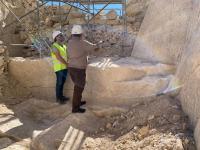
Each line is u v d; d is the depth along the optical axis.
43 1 5.39
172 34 4.29
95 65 4.21
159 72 4.05
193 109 3.28
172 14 4.40
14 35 5.59
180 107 3.59
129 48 5.09
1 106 4.30
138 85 3.97
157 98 3.83
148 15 4.82
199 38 3.50
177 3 4.39
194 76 3.37
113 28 5.39
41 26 5.71
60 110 4.20
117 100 4.04
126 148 3.26
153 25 4.63
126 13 5.43
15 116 4.14
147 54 4.54
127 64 4.21
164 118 3.46
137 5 5.40
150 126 3.43
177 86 3.75
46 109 4.31
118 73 4.05
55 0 5.25
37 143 3.57
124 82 4.02
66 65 4.25
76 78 3.94
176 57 4.12
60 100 4.32
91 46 3.95
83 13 5.67
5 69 4.75
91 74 4.19
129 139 3.40
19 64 4.69
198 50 3.40
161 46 4.36
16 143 3.68
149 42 4.57
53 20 5.76
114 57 4.79
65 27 5.63
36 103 4.40
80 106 4.11
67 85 4.37
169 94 3.82
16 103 4.43
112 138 3.54
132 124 3.60
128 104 3.99
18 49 5.58
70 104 4.27
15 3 5.75
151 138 3.23
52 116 4.19
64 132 3.66
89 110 4.02
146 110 3.69
